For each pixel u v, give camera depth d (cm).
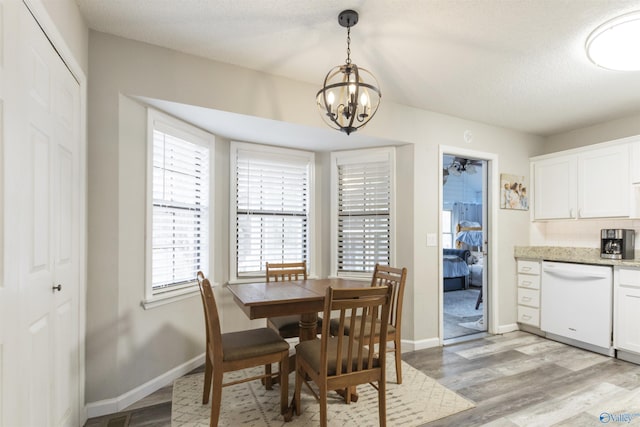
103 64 211
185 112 250
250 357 191
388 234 345
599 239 365
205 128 289
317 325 269
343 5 183
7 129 114
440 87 286
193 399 223
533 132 409
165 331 249
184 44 226
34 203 136
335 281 285
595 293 315
